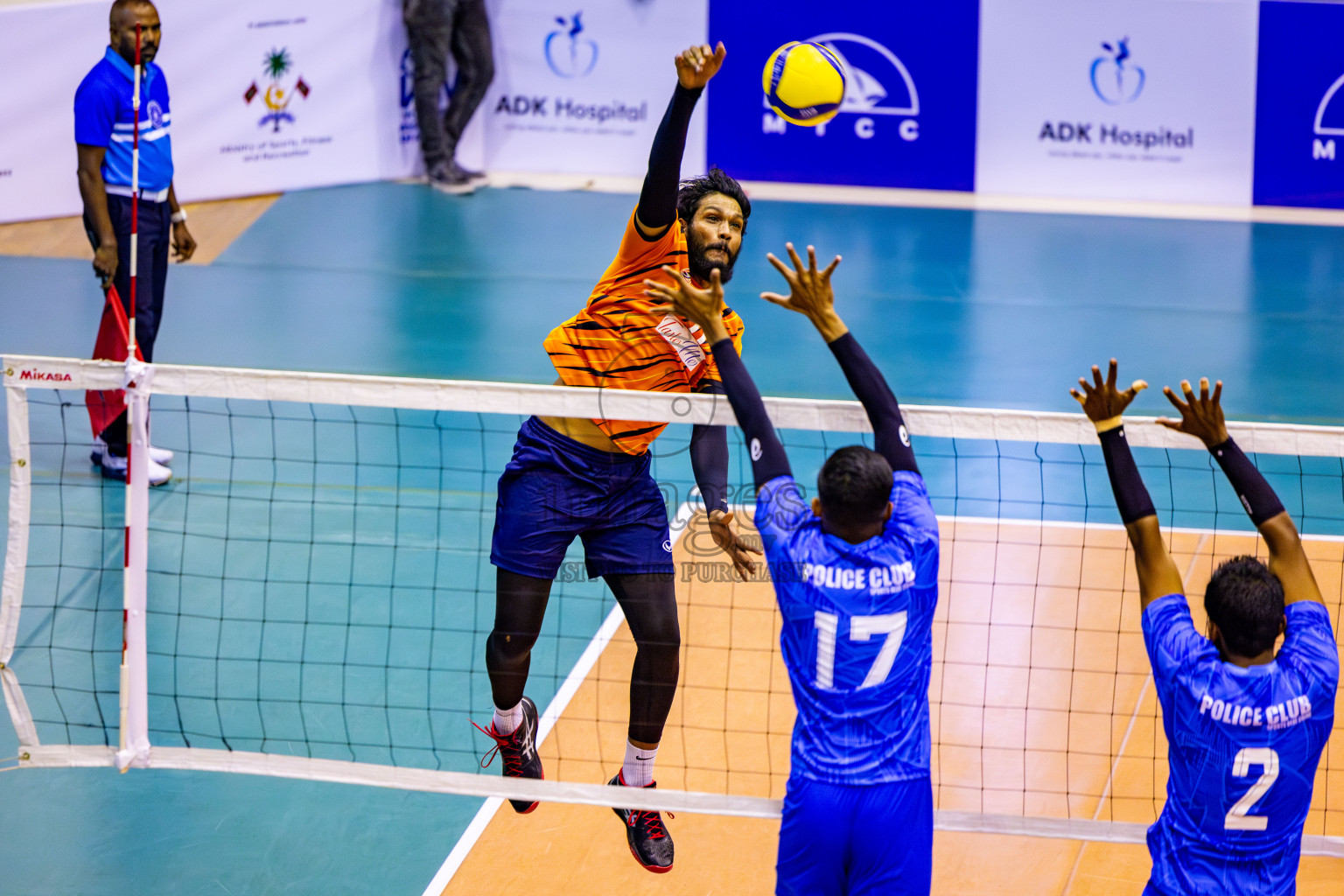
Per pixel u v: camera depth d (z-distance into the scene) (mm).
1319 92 42844
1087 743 17766
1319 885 15039
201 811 16047
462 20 42250
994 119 43875
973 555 22984
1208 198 43938
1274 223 43344
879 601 10898
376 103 43125
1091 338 33750
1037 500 25250
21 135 35406
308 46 40875
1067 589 21891
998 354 32406
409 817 16062
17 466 13383
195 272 35812
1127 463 11234
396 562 22047
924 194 44469
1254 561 10781
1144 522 11125
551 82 44312
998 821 13117
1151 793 16719
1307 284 38219
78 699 17875
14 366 13062
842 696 10945
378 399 12500
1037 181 44312
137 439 12922
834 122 44031
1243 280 38500
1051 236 41719
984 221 42812
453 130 43281
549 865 15156
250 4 39125
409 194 43000
